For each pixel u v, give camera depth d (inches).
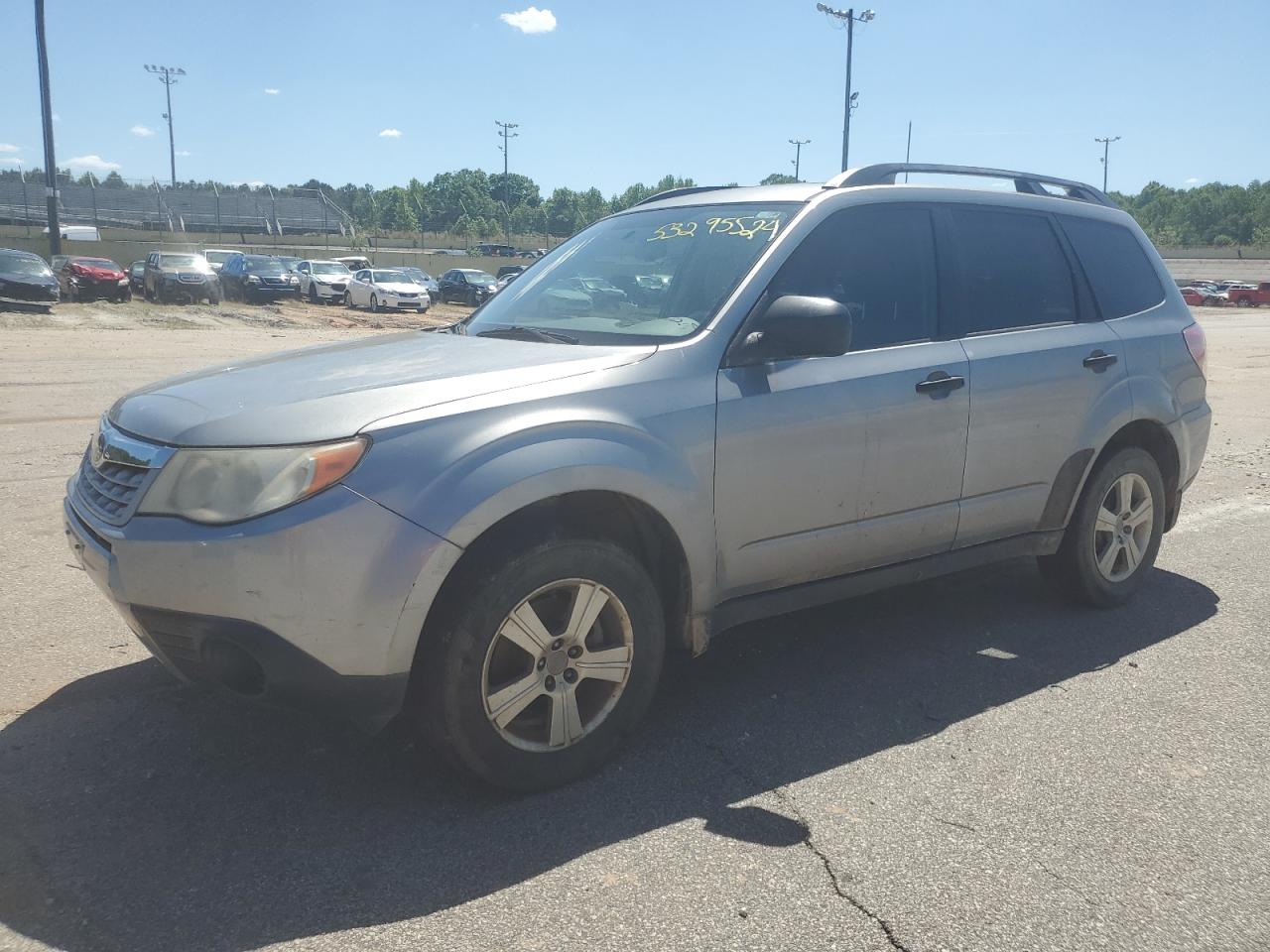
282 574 108.7
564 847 113.3
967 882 108.4
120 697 149.1
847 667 167.3
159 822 116.9
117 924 98.8
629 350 136.6
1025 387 170.7
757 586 145.6
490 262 2576.3
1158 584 214.8
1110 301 195.3
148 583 113.0
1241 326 1429.6
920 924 101.3
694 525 133.5
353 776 128.0
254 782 126.1
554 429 121.6
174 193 2866.6
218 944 96.3
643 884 106.9
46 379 493.4
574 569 122.9
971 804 124.2
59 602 187.2
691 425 132.8
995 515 171.6
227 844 112.7
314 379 128.0
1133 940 99.7
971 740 141.4
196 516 111.6
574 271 169.0
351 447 111.8
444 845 113.3
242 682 115.3
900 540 159.3
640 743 139.5
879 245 161.9
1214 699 155.9
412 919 100.3
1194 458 208.4
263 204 3034.0
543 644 122.3
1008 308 176.6
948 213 172.7
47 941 96.1
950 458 161.9
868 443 150.9
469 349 141.9
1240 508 286.7
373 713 115.4
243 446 112.6
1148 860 113.1
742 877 108.4
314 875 107.2
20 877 106.0
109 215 2741.1
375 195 5836.6
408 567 111.3
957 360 162.9
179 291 1182.3
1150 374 193.8
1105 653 175.0
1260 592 209.9
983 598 204.5
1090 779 130.7
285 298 1373.0
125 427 125.4
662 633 133.3
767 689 158.2
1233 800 126.1
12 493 264.1
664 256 160.6
